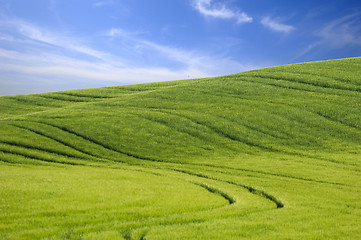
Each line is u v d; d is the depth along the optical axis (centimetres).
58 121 4428
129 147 3638
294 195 1872
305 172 2634
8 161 3069
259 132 4097
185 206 1514
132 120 4509
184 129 4191
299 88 5806
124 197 1655
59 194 1655
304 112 4662
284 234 1114
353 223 1295
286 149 3578
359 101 4938
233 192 1933
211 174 2641
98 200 1567
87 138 3862
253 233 1117
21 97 7312
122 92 7538
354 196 1870
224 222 1245
